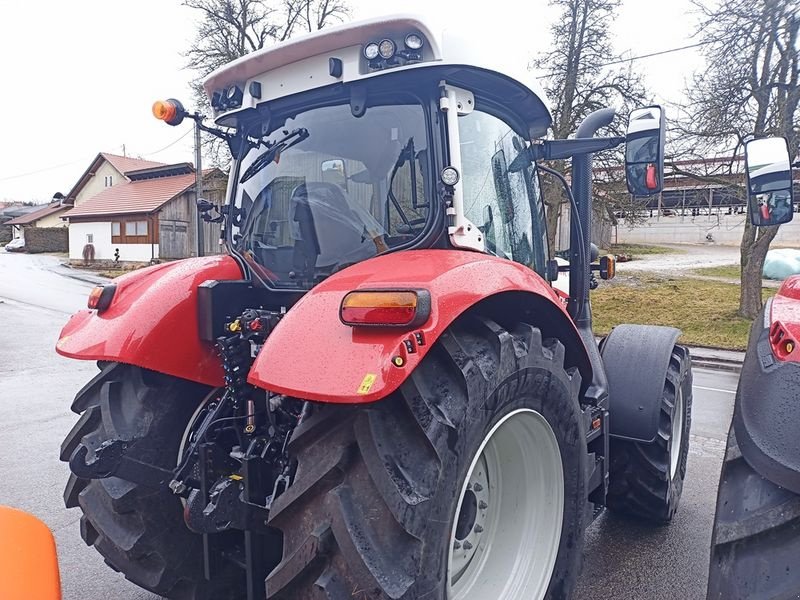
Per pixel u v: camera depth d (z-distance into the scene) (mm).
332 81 2293
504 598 2219
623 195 15125
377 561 1574
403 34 2121
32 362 8844
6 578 1240
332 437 1712
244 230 2678
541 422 2205
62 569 3195
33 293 18438
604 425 2914
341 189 2373
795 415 1704
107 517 2369
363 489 1643
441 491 1668
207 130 2748
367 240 2318
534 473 2340
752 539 1674
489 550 2322
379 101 2291
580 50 15688
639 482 3447
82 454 2217
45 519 3791
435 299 1697
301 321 1789
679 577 3086
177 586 2434
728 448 1955
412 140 2227
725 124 10844
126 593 2969
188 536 2416
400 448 1680
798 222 23500
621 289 16484
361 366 1594
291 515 1715
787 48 10492
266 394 2223
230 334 2406
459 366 1807
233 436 2330
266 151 2600
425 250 2094
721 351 10891
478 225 2414
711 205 24969
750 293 12906
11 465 4734
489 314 2195
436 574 1648
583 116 15336
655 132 2521
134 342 2322
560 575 2346
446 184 2090
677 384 3559
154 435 2379
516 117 2725
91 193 46406
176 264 2705
